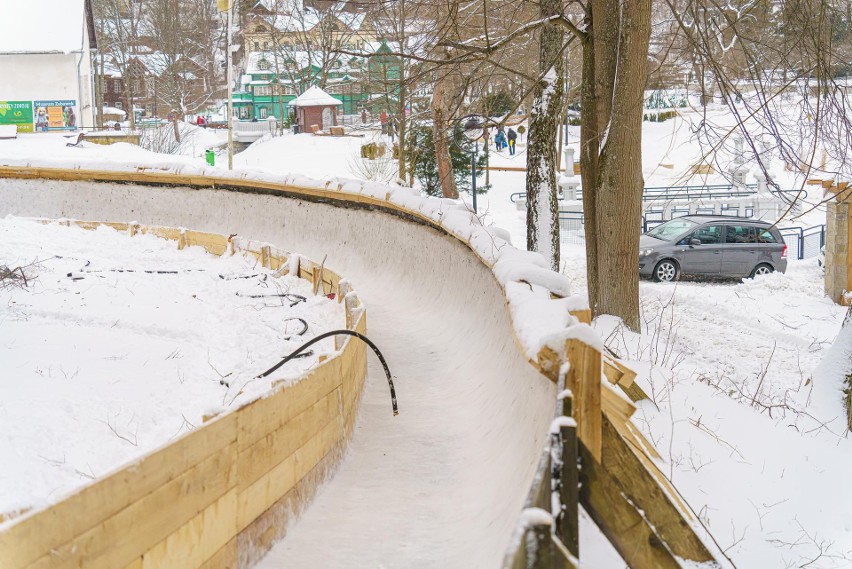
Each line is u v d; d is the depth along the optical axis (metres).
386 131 28.05
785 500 7.09
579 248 28.56
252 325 12.89
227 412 5.15
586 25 13.82
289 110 71.56
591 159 13.67
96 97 74.06
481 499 6.04
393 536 5.87
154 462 4.41
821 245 29.33
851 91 13.13
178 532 4.61
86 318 13.52
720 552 5.36
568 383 4.43
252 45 80.06
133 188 23.59
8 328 12.73
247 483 5.38
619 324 12.66
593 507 4.28
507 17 17.06
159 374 10.83
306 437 6.36
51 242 20.08
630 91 12.71
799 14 11.84
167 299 14.95
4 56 42.72
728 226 24.05
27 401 9.42
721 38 12.65
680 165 43.72
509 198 38.59
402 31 22.20
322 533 5.97
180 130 67.88
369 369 10.15
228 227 21.30
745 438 8.06
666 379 9.12
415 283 14.07
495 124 14.19
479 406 8.07
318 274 14.84
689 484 7.07
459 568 5.26
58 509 3.74
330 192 17.78
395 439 7.75
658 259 23.70
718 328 17.91
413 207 14.02
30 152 33.41
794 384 13.58
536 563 2.77
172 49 78.19
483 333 9.61
